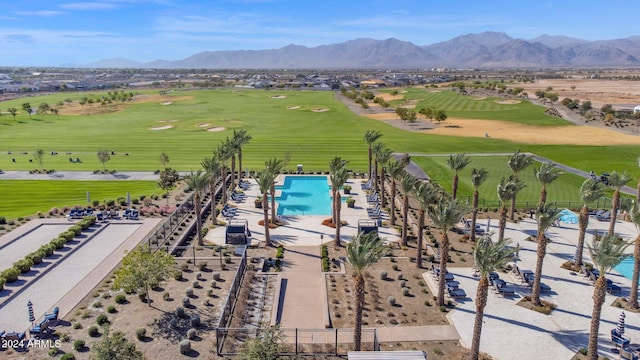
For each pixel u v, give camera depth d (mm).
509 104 195250
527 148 109688
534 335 35688
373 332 35688
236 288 41781
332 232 58625
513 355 33156
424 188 46969
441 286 39594
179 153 105938
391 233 58406
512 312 39156
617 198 51594
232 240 54000
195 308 38656
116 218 62281
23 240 54844
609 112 157250
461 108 188125
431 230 59062
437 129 140000
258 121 155625
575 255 48719
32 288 42562
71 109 187500
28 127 143000
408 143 116938
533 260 49750
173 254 50594
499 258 30688
